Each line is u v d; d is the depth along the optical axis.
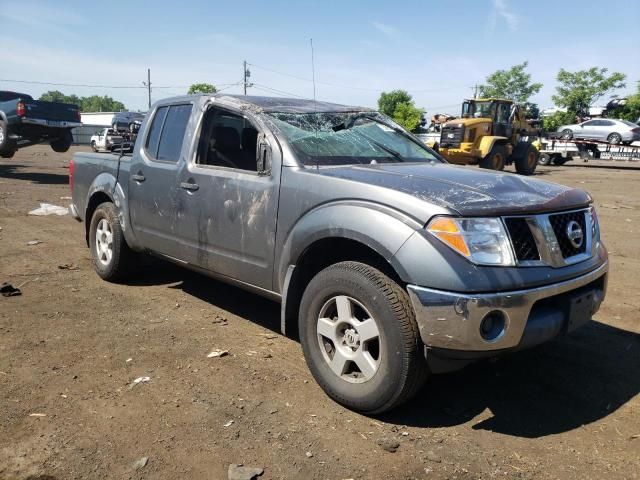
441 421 3.37
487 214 3.11
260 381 3.80
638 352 4.45
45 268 6.41
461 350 3.02
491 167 23.23
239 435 3.14
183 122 4.92
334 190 3.54
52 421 3.22
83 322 4.78
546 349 4.48
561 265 3.30
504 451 3.07
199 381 3.78
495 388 3.81
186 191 4.63
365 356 3.33
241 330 4.73
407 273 3.07
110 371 3.88
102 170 5.88
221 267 4.39
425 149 5.00
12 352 4.12
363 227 3.28
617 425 3.37
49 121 15.86
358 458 2.96
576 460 3.01
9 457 2.88
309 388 3.73
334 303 3.51
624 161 32.84
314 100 5.14
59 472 2.77
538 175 23.78
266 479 2.77
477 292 2.98
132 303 5.31
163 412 3.36
